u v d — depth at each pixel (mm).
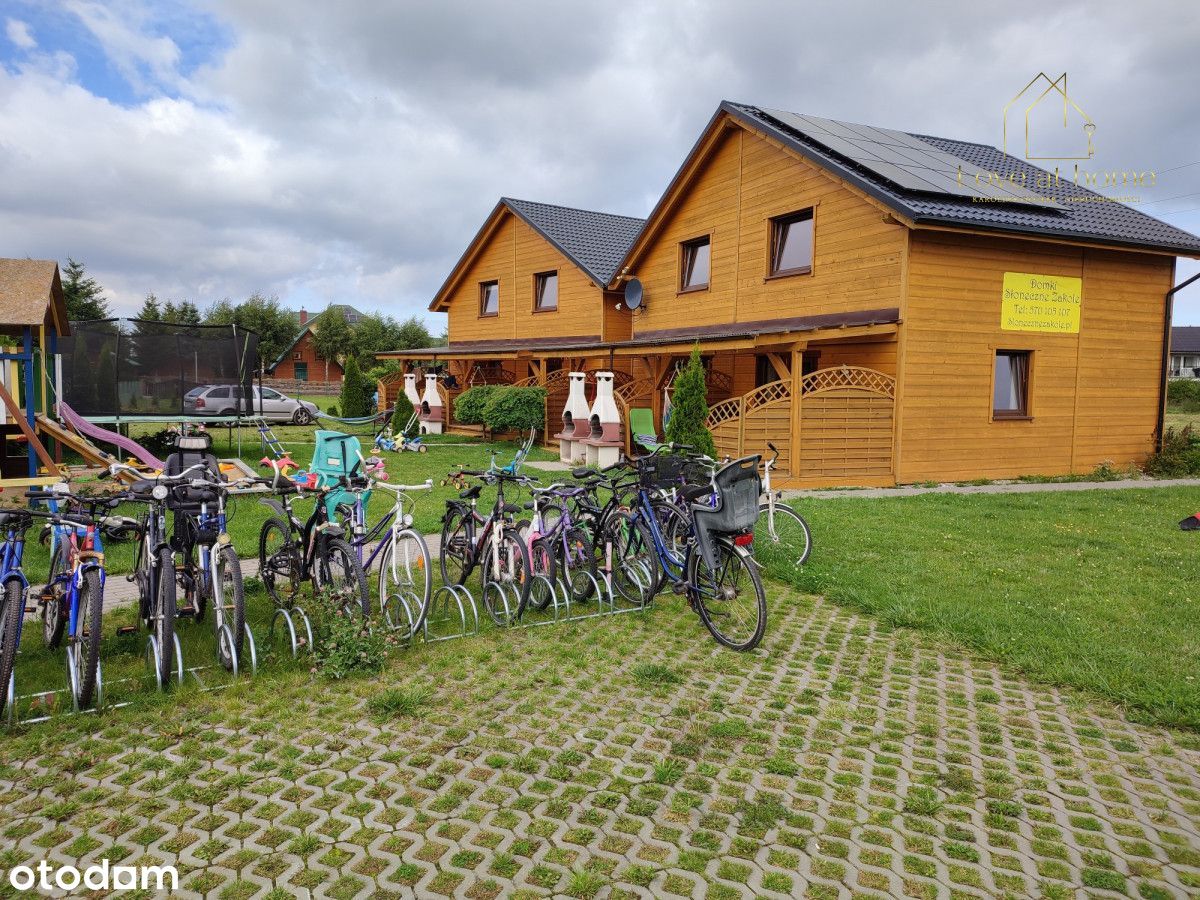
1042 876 2873
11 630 4051
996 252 12555
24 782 3504
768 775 3592
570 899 2742
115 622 5727
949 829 3162
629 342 16062
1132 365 14062
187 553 5480
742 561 5324
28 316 10430
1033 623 5508
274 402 26141
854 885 2820
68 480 6234
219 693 4434
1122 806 3332
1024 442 13172
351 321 65000
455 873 2883
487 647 5277
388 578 6238
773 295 14727
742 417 11914
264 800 3367
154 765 3625
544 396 18656
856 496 11000
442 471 14320
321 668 4707
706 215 16516
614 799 3369
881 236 12266
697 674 4828
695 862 2939
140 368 15273
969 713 4246
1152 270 14070
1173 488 12125
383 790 3443
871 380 12141
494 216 24219
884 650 5203
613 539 6539
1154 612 5777
